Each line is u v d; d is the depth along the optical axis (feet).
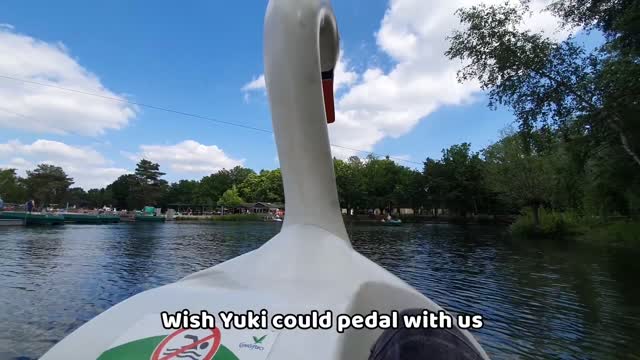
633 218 98.43
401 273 58.03
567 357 27.14
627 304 40.11
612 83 48.78
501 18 51.26
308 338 6.91
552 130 56.18
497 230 155.02
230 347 6.75
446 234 134.72
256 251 10.66
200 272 9.76
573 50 50.14
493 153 131.75
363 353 7.86
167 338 7.02
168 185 323.57
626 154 63.82
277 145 11.84
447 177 218.59
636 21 45.34
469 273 57.98
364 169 261.65
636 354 27.53
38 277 53.01
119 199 305.12
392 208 267.59
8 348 28.50
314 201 11.37
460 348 9.48
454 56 55.62
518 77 53.06
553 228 114.83
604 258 71.51
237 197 301.02
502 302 41.16
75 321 34.55
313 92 11.51
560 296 43.65
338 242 10.89
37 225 158.71
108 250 83.20
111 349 6.98
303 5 11.55
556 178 106.01
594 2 49.49
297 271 9.27
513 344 29.35
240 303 7.72
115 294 44.01
